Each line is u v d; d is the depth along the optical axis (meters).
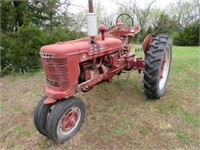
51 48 2.69
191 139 3.01
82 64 3.04
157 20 17.66
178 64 5.94
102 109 3.65
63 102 2.77
